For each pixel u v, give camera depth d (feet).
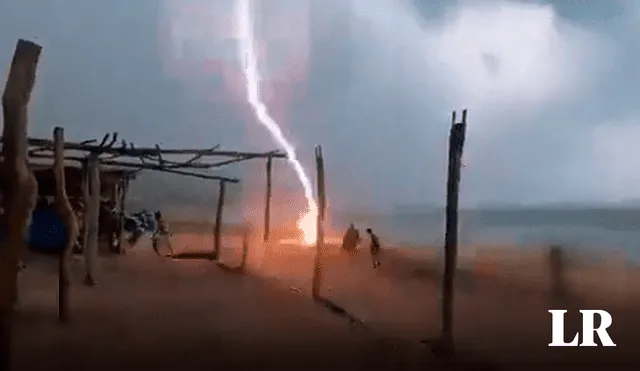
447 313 33.50
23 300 42.55
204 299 45.73
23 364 27.76
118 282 52.54
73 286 49.21
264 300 46.39
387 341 35.14
